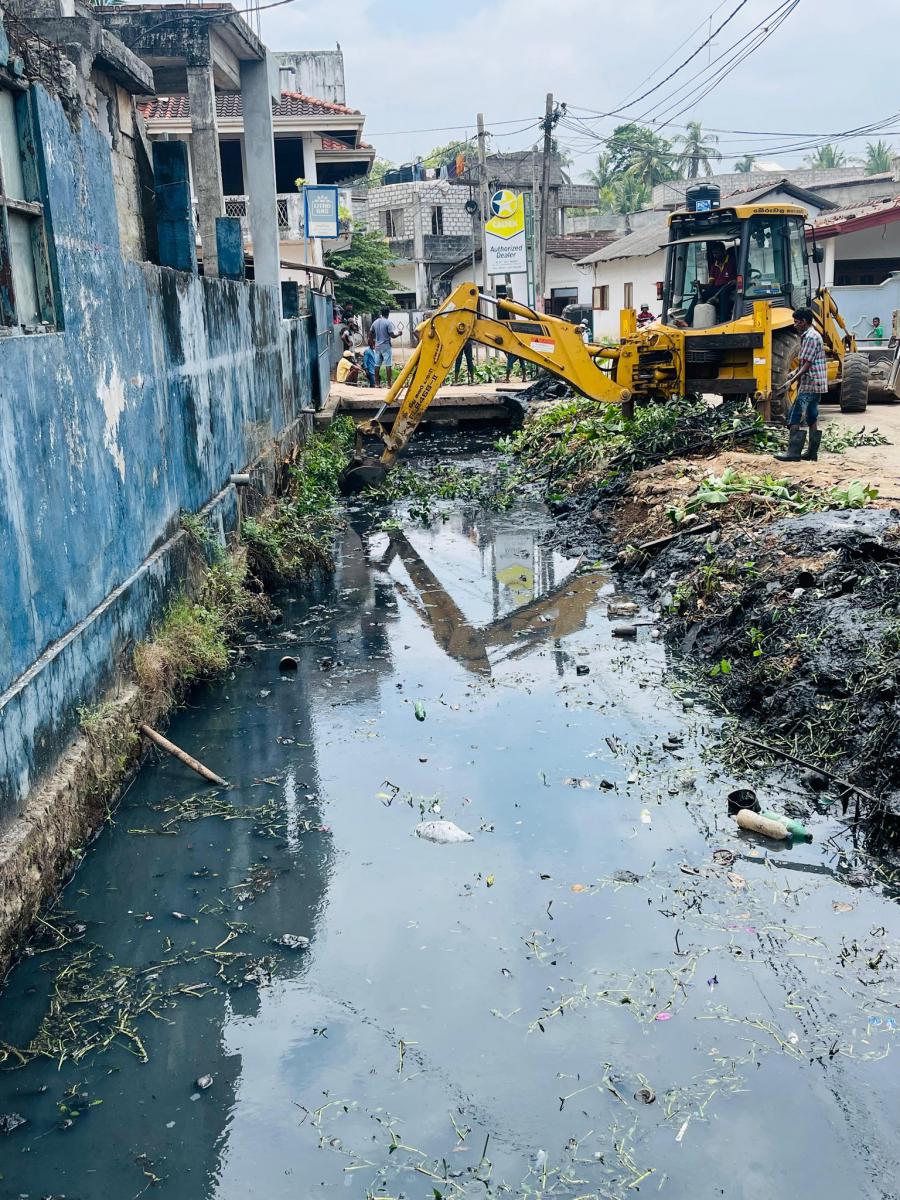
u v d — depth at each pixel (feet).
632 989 15.15
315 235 75.87
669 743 22.91
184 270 34.19
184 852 19.04
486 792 21.18
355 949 16.25
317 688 27.09
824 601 24.58
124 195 38.99
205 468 32.78
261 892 17.76
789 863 18.26
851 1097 13.03
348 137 107.04
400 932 16.66
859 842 18.74
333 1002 15.07
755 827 19.12
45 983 15.49
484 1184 11.94
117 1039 14.44
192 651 26.27
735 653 26.30
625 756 22.52
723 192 184.85
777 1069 13.55
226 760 22.81
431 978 15.55
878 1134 12.48
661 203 194.80
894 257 101.96
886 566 24.88
